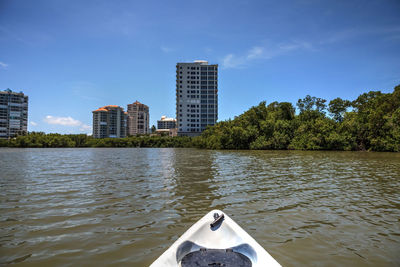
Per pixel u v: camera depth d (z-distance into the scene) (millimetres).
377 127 45656
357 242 5484
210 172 17000
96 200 9133
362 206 8297
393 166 20469
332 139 47844
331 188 11227
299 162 24438
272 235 5863
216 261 4020
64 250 5148
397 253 4969
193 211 7738
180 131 124938
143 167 20797
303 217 7156
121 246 5312
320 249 5141
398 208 8055
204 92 126812
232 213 7531
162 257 3787
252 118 62062
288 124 56812
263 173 16328
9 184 12555
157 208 8070
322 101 61906
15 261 4715
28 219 7055
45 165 23188
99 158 33406
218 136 64438
